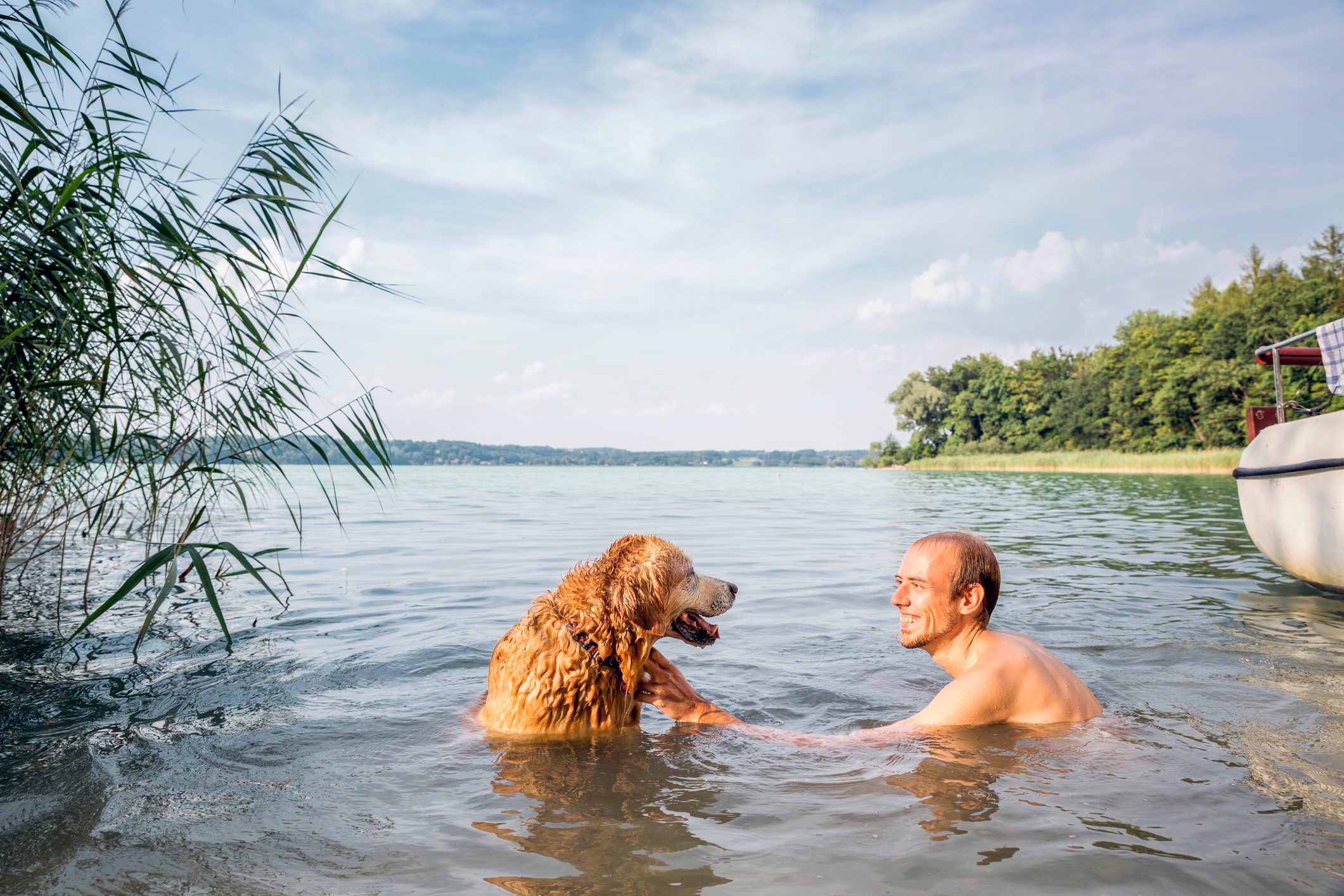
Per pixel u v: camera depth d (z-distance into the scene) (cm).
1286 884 176
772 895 174
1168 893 173
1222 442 5406
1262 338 5341
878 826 210
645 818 219
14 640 449
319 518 1331
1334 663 391
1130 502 1761
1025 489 2598
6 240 387
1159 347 6162
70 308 410
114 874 187
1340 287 5231
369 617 524
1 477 460
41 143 339
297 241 465
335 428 500
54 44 384
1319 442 577
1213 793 229
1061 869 184
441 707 336
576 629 305
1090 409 6869
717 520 1393
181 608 553
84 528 945
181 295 451
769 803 228
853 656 428
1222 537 1020
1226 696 332
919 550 317
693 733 303
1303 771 245
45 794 237
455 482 3641
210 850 200
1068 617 507
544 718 298
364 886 179
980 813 217
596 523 1317
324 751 279
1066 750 266
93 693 349
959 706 291
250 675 380
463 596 607
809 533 1154
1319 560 580
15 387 419
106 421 491
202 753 276
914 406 9262
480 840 204
